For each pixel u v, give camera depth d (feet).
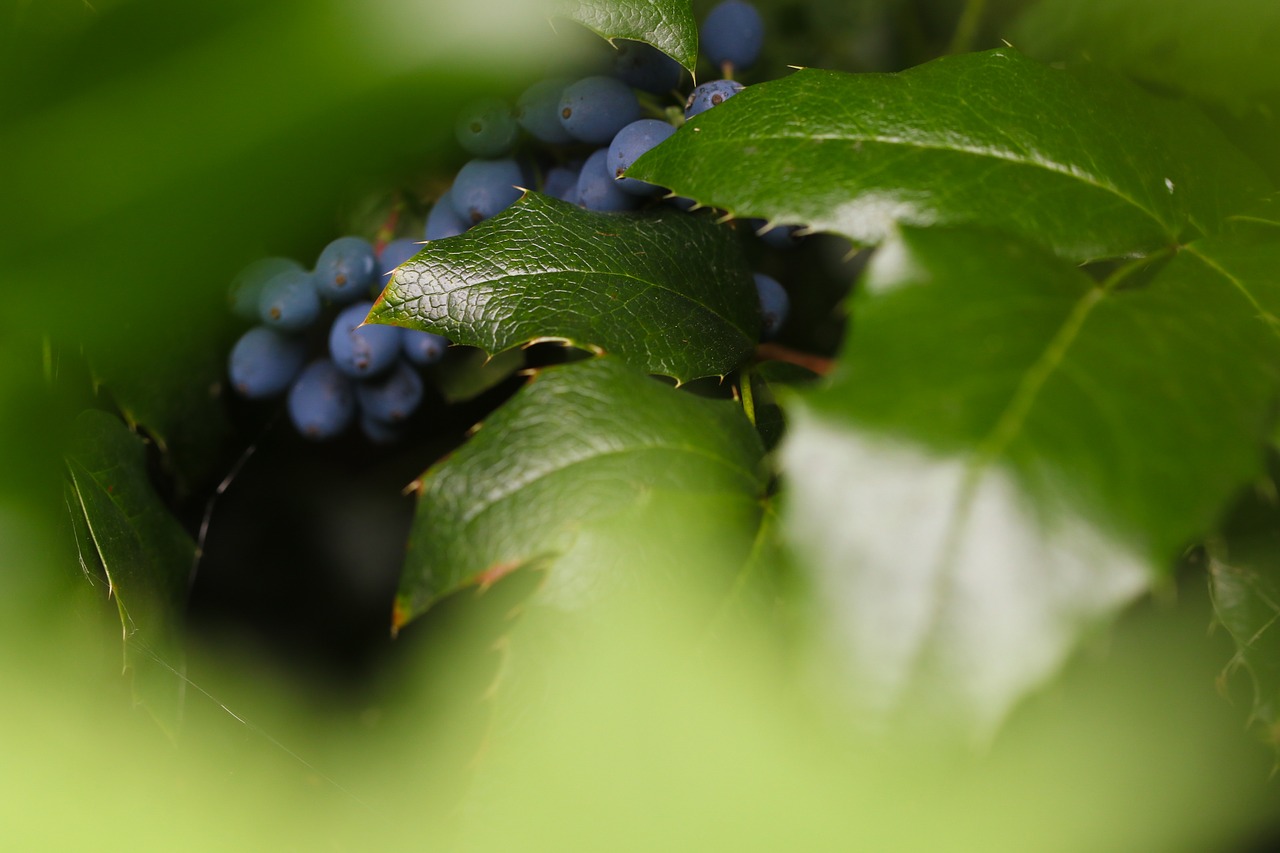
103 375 1.70
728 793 1.17
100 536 1.66
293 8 0.84
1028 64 1.64
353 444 1.82
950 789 1.21
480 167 1.73
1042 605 1.30
